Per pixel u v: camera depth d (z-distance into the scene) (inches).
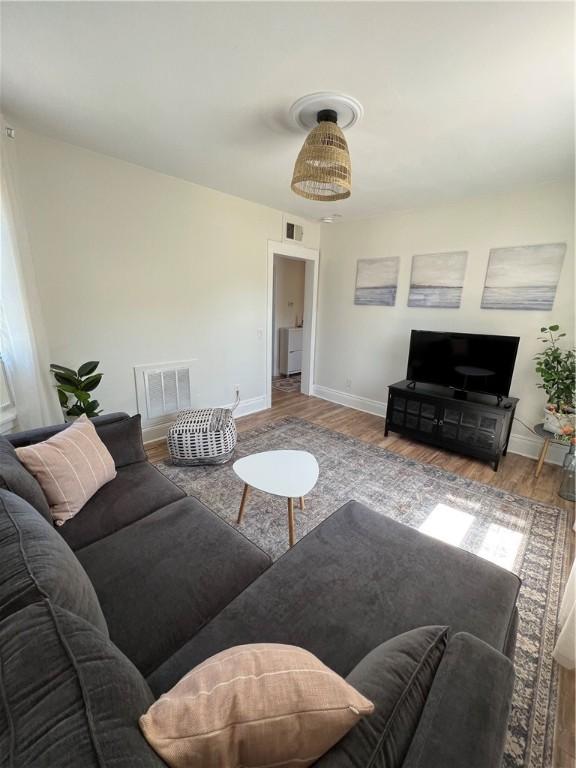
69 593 29.5
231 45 53.4
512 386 124.5
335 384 186.1
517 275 118.6
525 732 43.0
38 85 64.9
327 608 41.6
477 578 46.6
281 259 240.5
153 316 119.7
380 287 158.1
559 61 54.4
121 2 45.8
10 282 76.7
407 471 110.5
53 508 56.7
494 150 87.0
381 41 51.4
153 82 63.4
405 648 28.1
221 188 125.6
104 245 103.6
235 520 83.5
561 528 83.4
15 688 18.8
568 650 49.6
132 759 16.8
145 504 62.5
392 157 91.7
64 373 96.0
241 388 158.1
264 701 21.0
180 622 40.5
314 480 74.3
